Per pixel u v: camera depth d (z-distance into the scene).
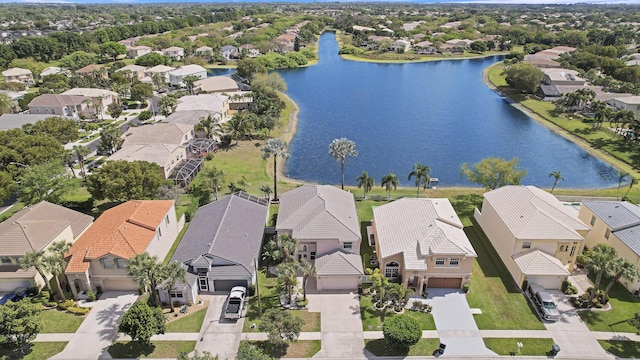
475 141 112.75
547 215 53.94
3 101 118.06
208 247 51.69
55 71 168.50
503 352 42.53
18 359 41.34
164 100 122.00
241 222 59.03
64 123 94.25
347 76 193.75
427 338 44.25
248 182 82.94
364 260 57.41
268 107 120.25
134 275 42.81
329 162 97.62
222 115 122.94
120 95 142.50
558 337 44.41
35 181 63.25
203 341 43.72
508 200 59.66
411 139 113.75
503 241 56.47
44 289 51.16
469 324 46.22
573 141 112.06
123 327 41.00
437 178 90.31
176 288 48.12
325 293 51.06
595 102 128.50
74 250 51.78
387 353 42.44
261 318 43.91
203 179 79.25
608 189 83.25
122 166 64.94
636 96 133.00
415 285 51.44
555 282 51.12
